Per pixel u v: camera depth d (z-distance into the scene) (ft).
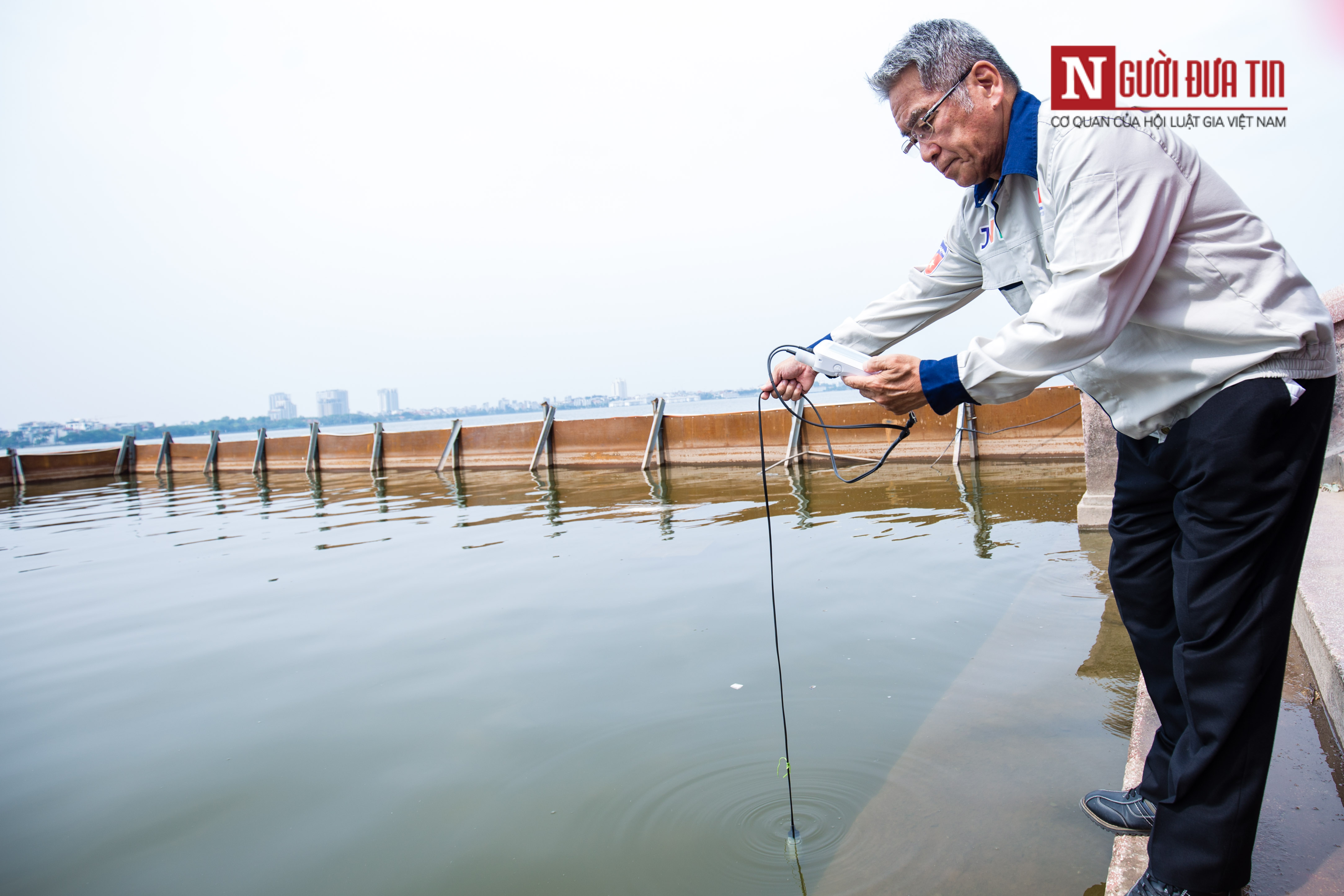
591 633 12.59
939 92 5.18
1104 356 5.01
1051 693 8.87
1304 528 4.44
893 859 6.09
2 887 6.79
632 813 7.21
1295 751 6.44
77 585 19.62
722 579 15.44
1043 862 5.83
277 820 7.61
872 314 7.00
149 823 7.70
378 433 52.95
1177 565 4.73
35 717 10.78
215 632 14.38
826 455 37.45
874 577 14.69
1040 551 15.70
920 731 8.25
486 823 7.26
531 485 38.11
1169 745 5.53
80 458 62.28
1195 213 4.41
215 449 60.75
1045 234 4.99
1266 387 4.26
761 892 5.90
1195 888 4.69
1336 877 4.88
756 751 8.14
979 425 34.19
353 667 11.88
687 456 42.04
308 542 23.93
